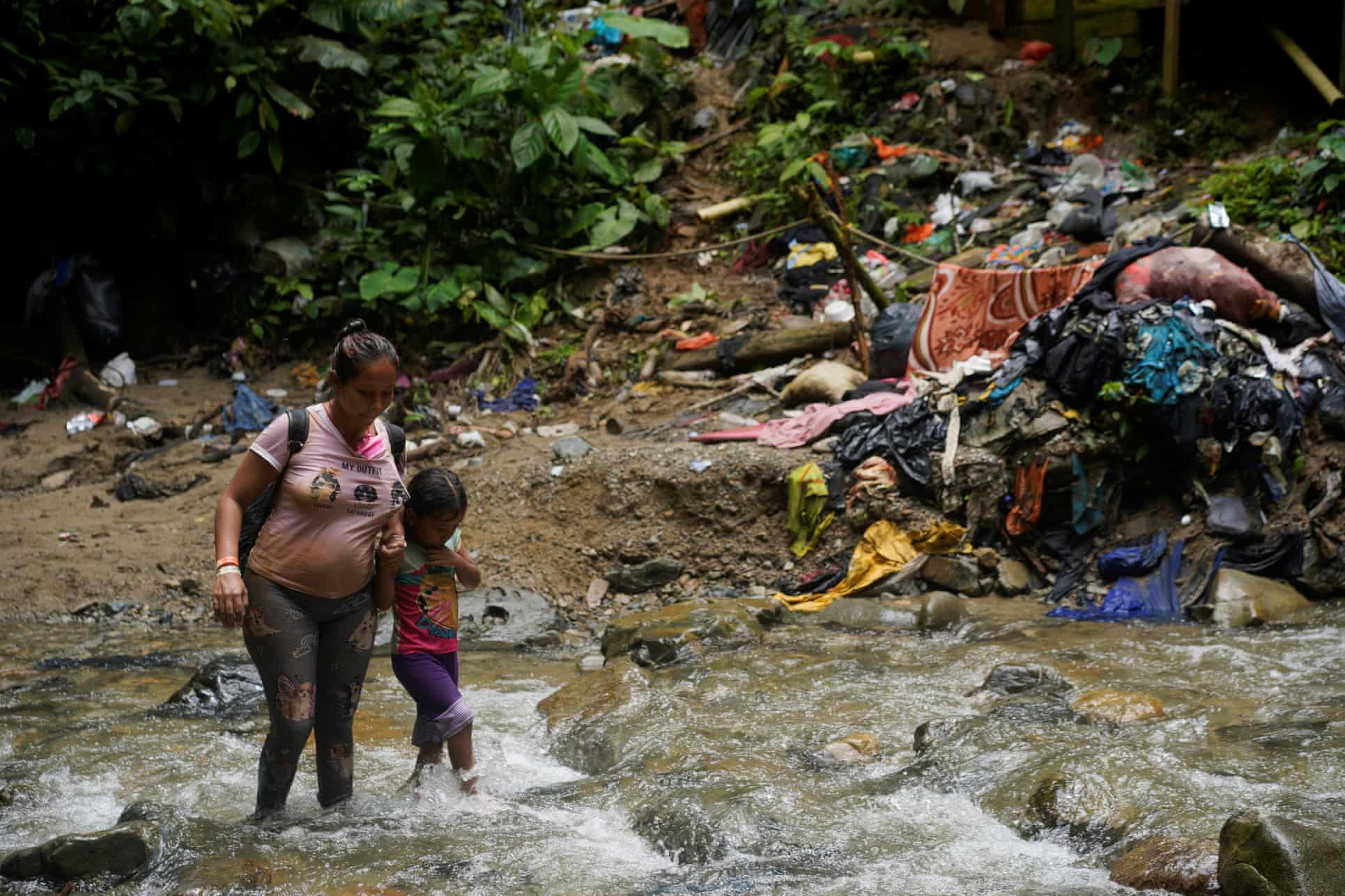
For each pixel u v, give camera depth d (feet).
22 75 35.73
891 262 34.76
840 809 13.30
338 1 38.91
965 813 13.16
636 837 12.88
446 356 35.81
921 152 37.60
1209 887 10.63
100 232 40.04
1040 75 38.93
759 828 12.74
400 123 36.96
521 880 11.60
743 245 37.40
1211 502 23.20
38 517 29.53
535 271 36.35
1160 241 25.67
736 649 20.74
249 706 18.34
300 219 39.14
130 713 18.04
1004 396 24.77
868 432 25.77
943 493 24.38
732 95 42.93
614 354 34.32
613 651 20.84
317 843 12.44
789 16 43.06
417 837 12.66
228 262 39.27
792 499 25.05
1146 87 37.70
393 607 13.80
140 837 12.02
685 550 25.26
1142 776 13.24
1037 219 34.35
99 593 25.46
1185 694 16.81
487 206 36.81
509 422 32.27
